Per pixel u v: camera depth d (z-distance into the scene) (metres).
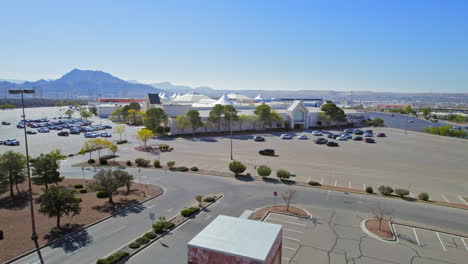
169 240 26.27
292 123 113.44
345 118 122.56
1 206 33.69
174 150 69.06
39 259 23.03
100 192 37.00
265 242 17.97
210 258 17.20
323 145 78.12
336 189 40.88
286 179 45.66
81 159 59.25
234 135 95.19
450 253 24.39
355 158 62.00
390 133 104.94
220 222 20.62
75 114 189.50
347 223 29.89
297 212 32.50
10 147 72.25
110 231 27.92
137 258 23.28
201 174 48.50
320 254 24.05
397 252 24.44
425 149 73.75
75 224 29.06
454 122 177.12
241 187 41.75
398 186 43.22
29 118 154.62
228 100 148.88
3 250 23.92
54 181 40.62
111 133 98.88
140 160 53.84
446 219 31.23
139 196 37.50
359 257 23.66
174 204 35.03
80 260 23.00
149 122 91.50
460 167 55.19
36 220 29.91
